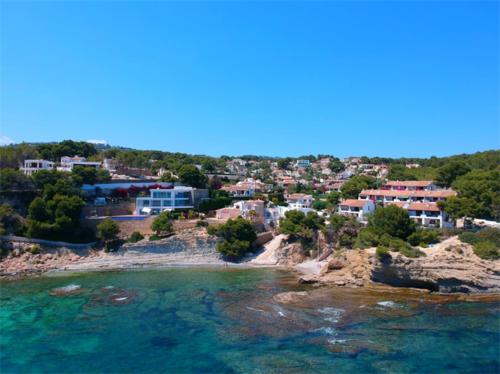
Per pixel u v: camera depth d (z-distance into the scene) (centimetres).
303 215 10906
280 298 6950
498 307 6406
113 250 10281
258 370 4362
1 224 9812
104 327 5628
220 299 6950
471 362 4534
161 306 6556
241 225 10719
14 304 6675
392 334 5309
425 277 7419
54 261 9675
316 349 4859
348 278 8012
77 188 12400
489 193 10250
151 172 18375
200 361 4578
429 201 11962
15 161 15650
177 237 10619
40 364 4538
